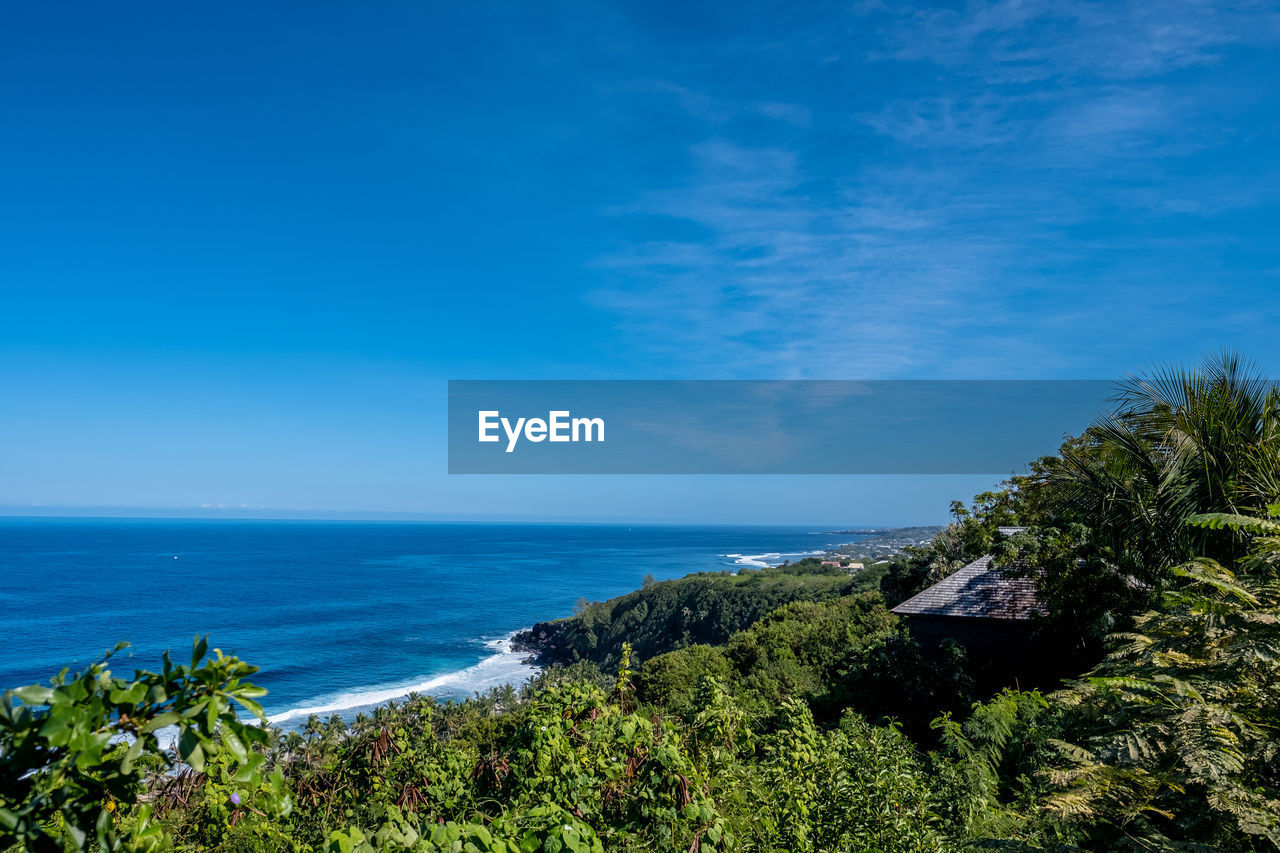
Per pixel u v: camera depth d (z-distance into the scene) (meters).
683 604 82.62
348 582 168.00
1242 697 4.07
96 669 1.59
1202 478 8.41
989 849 4.30
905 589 29.39
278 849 4.02
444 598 143.50
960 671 16.27
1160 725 3.96
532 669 84.50
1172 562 8.99
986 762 8.61
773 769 6.07
